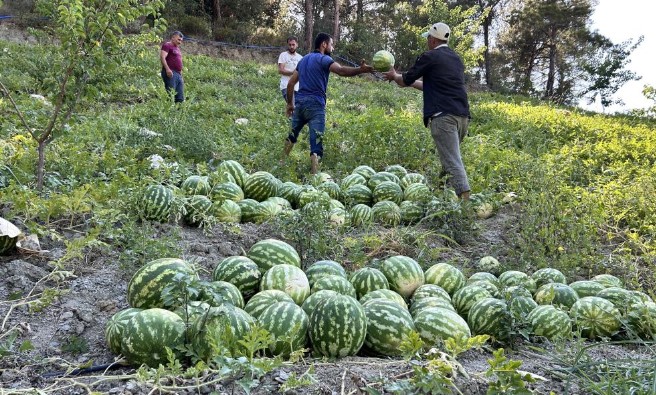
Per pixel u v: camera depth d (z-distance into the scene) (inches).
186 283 143.9
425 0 1052.5
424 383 129.8
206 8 1528.1
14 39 958.4
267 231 257.0
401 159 410.0
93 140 360.5
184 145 376.5
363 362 149.9
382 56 332.5
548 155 434.9
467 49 901.8
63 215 238.8
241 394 131.9
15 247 202.7
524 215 307.7
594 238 295.9
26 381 138.9
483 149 431.8
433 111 310.2
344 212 271.3
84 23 251.8
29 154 285.4
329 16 1727.4
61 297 180.9
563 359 166.1
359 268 223.9
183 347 142.9
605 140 588.4
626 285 241.3
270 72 1018.7
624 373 154.9
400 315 163.0
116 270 201.5
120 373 145.2
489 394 134.1
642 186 351.3
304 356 158.4
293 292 184.4
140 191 251.9
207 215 259.1
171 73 546.0
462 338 147.0
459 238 281.6
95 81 257.1
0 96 483.8
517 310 187.2
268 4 1681.8
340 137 415.8
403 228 270.2
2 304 173.6
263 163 366.0
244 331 146.9
